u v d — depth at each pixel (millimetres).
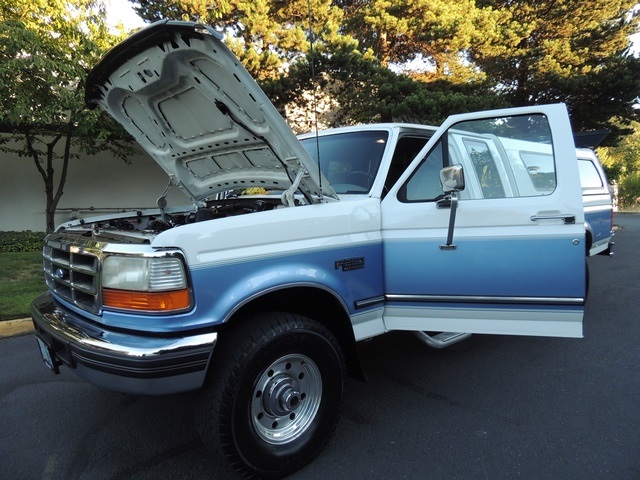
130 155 11500
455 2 15273
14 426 3074
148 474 2549
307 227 2596
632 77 15375
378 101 12438
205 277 2195
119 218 3783
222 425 2215
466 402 3312
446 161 3031
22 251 9680
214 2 11398
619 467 2527
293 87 11914
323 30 12383
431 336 3318
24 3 7883
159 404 3365
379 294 3012
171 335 2133
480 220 2812
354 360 2869
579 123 17828
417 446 2764
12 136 9648
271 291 2396
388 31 14312
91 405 3365
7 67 7195
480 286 2840
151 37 2258
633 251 10453
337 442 2818
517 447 2736
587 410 3176
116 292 2180
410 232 2963
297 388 2551
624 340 4582
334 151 3682
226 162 3309
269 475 2396
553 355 4199
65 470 2596
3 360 4285
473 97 13398
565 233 2684
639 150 35719
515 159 2967
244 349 2258
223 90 2480
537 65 16281
